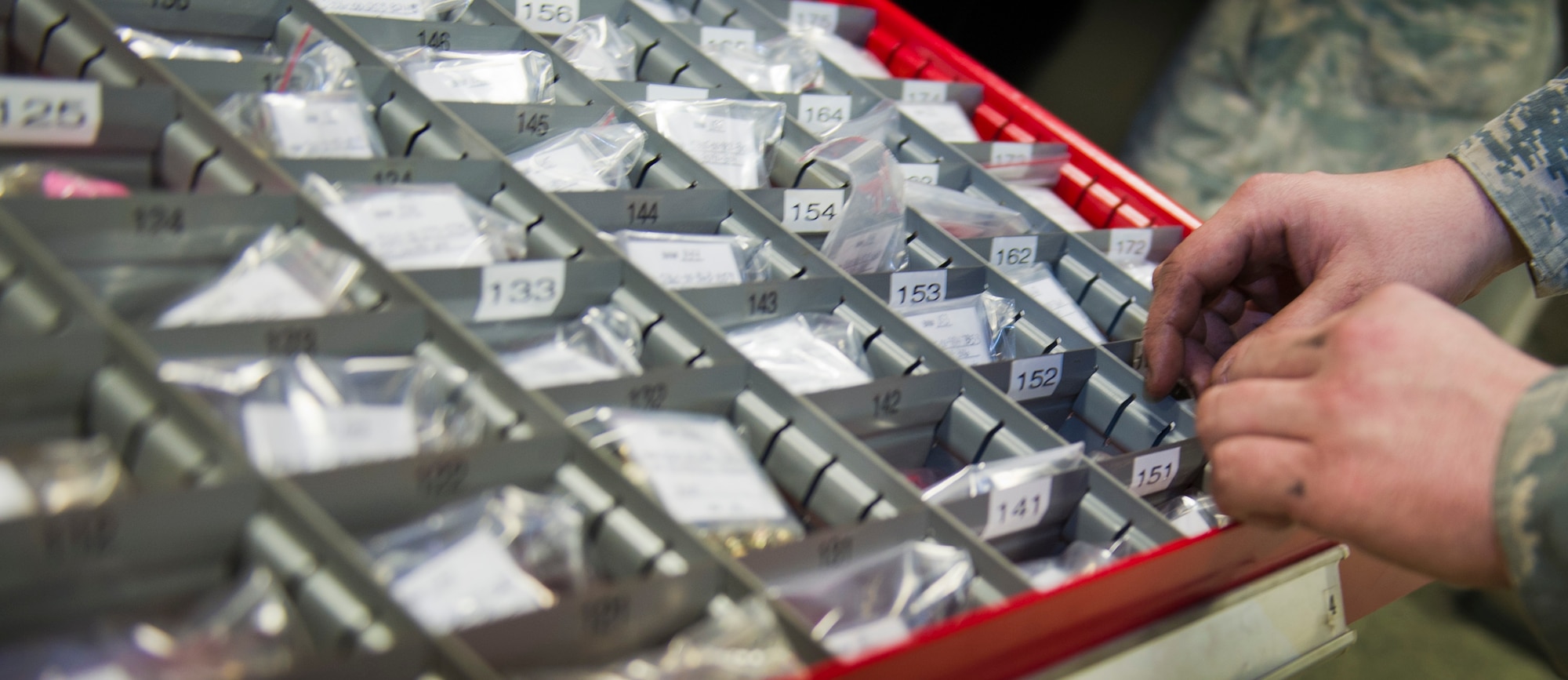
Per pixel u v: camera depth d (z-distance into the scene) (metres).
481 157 0.92
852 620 0.81
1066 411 0.98
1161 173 2.07
